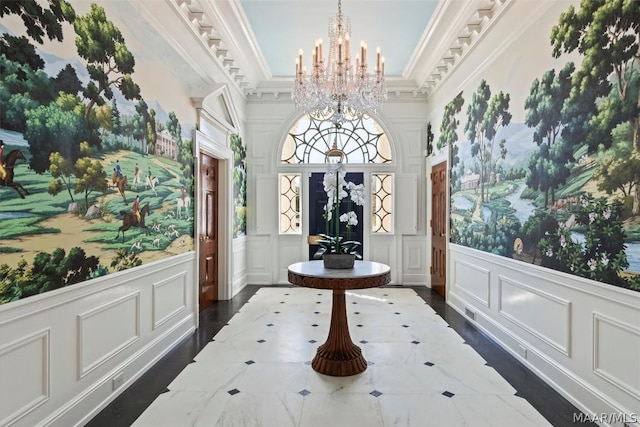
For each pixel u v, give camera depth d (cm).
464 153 422
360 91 347
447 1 340
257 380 255
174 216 324
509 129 315
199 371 270
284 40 436
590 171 217
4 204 158
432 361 288
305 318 401
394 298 495
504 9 303
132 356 255
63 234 191
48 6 181
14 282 162
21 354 166
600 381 207
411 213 582
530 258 280
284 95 584
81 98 204
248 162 591
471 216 399
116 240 237
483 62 367
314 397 232
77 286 200
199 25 356
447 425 202
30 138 171
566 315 237
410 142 586
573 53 232
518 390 243
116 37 237
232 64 460
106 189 227
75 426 197
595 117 213
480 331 360
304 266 295
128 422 205
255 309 438
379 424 203
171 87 317
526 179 288
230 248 491
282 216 601
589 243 217
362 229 592
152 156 284
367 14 375
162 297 302
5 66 157
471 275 395
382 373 266
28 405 169
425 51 452
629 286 188
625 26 192
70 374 196
